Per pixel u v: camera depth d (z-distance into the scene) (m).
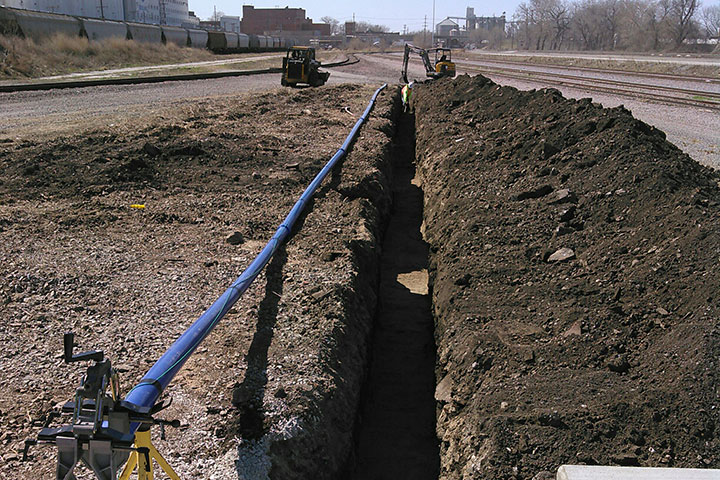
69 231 7.15
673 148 8.59
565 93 24.75
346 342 5.42
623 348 4.75
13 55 28.27
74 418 2.65
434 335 6.74
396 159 15.72
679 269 5.29
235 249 6.91
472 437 4.21
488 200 8.21
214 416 4.07
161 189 8.97
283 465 3.83
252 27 161.00
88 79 27.12
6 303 5.35
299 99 20.80
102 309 5.37
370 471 5.11
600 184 7.39
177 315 5.35
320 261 6.70
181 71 35.22
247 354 4.78
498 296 5.96
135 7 87.50
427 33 167.75
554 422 3.98
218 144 11.57
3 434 3.77
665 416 3.92
